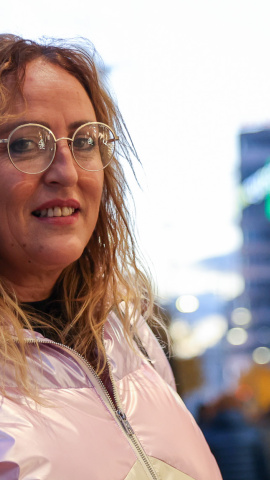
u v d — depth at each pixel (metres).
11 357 1.04
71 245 1.13
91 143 1.16
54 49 1.17
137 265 1.39
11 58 1.10
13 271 1.16
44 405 1.03
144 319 1.42
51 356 1.11
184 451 1.20
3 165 1.08
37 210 1.11
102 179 1.19
